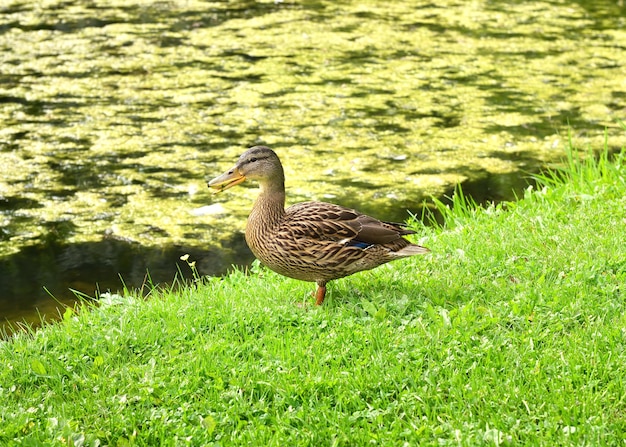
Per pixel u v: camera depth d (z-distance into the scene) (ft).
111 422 17.44
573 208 27.94
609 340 19.25
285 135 41.37
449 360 18.90
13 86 48.06
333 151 39.63
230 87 48.34
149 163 38.42
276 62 52.85
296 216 22.26
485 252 24.63
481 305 21.56
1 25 60.44
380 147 40.14
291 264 22.02
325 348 19.83
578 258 23.44
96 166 38.11
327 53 54.70
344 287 23.39
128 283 28.58
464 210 31.04
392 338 20.02
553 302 20.98
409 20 63.67
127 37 58.03
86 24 61.31
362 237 21.88
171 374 19.10
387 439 16.58
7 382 19.06
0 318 26.48
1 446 16.81
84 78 49.65
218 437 16.97
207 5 67.62
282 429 17.06
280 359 19.51
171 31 59.72
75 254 30.53
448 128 42.50
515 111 44.68
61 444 16.71
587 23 63.46
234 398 17.99
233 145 40.22
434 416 17.20
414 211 33.60
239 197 35.63
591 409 17.06
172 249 30.89
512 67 52.13
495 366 18.66
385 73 50.85
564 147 40.04
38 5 66.69
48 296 27.86
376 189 35.55
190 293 23.93
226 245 31.17
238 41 57.26
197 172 37.47
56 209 34.12
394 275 23.73
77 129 42.34
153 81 49.29
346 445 16.60
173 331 20.84
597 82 49.24
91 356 20.01
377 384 18.21
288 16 64.39
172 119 43.52
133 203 34.68
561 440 16.19
